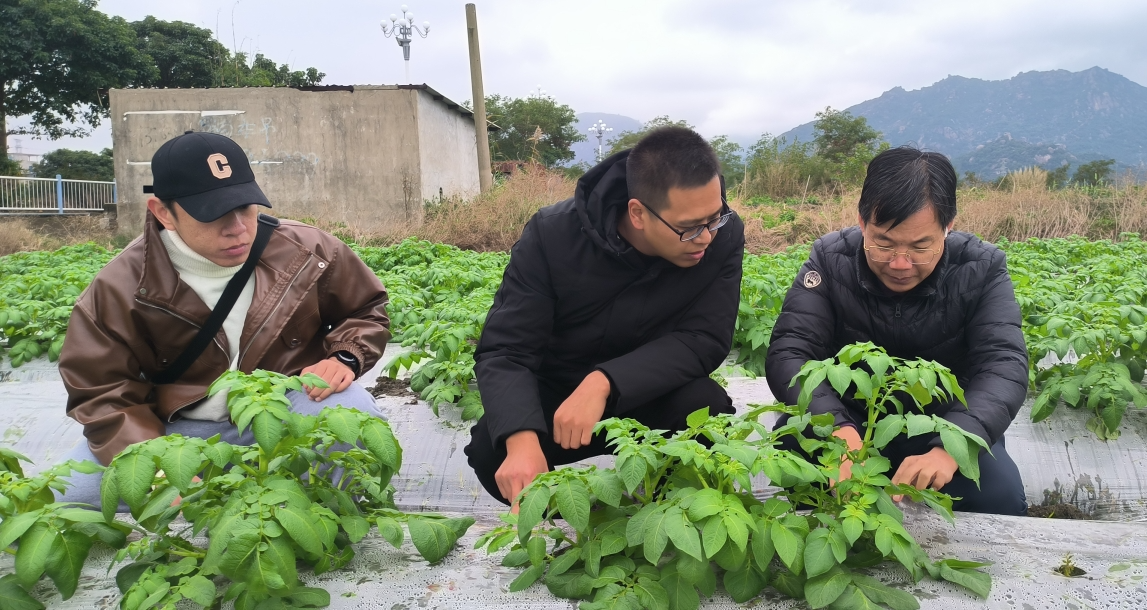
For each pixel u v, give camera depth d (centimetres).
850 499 198
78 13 2825
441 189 1827
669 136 240
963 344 283
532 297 274
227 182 274
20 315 505
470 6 1689
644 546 178
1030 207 1348
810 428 257
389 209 1788
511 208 1408
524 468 235
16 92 2873
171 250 288
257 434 189
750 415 208
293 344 310
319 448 218
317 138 1784
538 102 3988
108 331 282
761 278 530
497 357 269
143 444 188
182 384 302
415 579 207
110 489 184
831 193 1956
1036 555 210
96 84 2867
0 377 489
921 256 251
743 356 480
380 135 1777
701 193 235
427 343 457
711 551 168
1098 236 1280
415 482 350
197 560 201
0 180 2247
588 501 185
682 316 282
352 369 309
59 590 196
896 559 205
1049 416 357
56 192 2400
